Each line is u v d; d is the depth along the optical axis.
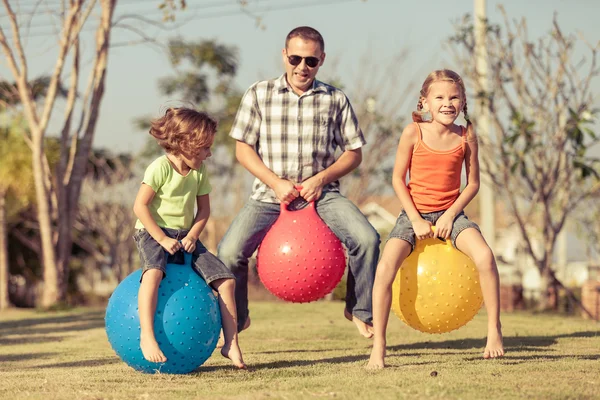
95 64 15.58
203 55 24.53
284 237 4.82
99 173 28.52
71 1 14.73
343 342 5.95
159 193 4.25
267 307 10.63
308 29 5.15
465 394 3.14
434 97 4.41
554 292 11.91
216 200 26.22
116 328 4.03
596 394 3.16
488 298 4.31
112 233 28.31
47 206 15.51
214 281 4.32
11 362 5.37
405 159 4.52
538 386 3.33
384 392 3.24
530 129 11.28
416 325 4.43
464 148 4.46
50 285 15.52
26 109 15.29
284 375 3.97
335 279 4.87
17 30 14.83
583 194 12.20
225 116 25.66
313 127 5.19
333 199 5.06
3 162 22.58
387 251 4.31
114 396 3.37
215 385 3.65
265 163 5.26
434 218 4.47
